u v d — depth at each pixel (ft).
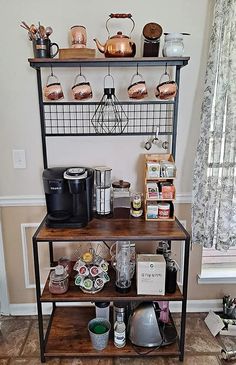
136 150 6.25
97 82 5.94
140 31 5.71
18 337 6.31
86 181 5.43
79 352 5.65
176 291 5.64
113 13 5.63
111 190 6.06
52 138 6.15
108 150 6.25
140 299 5.47
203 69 5.89
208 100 5.65
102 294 5.55
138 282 5.46
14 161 6.23
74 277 6.06
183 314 5.55
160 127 6.14
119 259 5.71
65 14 5.61
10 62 5.75
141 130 6.17
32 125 6.07
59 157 6.26
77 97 5.44
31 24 5.62
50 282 5.69
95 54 5.63
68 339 5.95
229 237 5.95
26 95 5.91
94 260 5.97
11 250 6.66
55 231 5.32
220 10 5.28
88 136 6.14
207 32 5.73
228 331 6.35
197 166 6.05
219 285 6.97
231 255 7.18
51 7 5.57
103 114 6.02
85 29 5.41
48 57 5.22
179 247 6.75
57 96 5.46
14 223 6.54
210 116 5.69
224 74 5.43
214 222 6.00
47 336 6.03
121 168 6.34
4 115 6.00
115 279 5.96
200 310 7.07
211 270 7.01
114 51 5.04
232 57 5.33
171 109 6.06
